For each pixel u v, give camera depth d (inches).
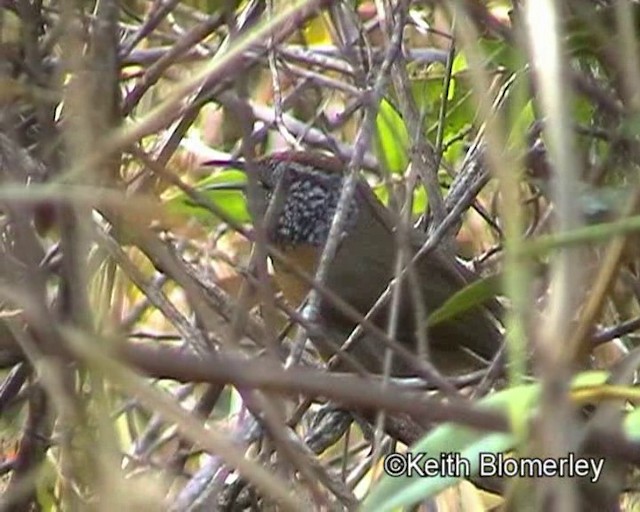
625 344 196.2
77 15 131.2
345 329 215.9
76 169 110.2
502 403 89.7
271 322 134.8
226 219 154.8
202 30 180.4
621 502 191.3
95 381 118.0
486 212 239.9
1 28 151.2
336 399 88.0
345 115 233.6
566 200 90.7
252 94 246.1
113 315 153.8
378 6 206.1
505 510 105.9
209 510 175.0
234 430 184.1
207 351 147.8
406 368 225.3
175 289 231.1
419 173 198.4
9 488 169.9
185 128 179.2
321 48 252.2
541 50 90.5
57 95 132.3
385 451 200.2
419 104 243.3
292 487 152.5
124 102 177.0
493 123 107.0
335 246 180.5
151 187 172.2
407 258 154.7
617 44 129.3
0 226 141.3
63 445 132.9
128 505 98.0
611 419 99.9
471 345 238.2
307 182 257.4
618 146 170.2
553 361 82.0
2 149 148.9
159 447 214.2
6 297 110.1
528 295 92.7
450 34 215.2
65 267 135.7
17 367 182.2
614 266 95.6
